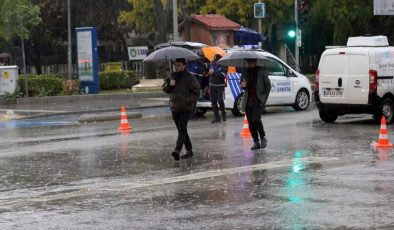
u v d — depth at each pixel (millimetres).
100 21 56000
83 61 34469
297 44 37844
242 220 8523
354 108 19797
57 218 8953
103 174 12438
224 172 12203
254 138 15102
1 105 31562
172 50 14617
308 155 14023
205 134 18266
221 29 38094
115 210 9336
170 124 21766
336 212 8828
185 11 38781
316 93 20609
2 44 53500
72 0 54188
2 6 33625
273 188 10586
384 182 10859
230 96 23094
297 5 37688
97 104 30859
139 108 29000
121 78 38562
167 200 9906
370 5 48625
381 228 7973
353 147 15078
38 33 54750
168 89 13828
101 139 18000
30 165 13773
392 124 19891
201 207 9352
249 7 46406
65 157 14773
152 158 14242
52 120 24906
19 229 8391
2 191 11055
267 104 23875
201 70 22859
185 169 12711
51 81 33875
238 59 15078
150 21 50438
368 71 19422
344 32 48781
